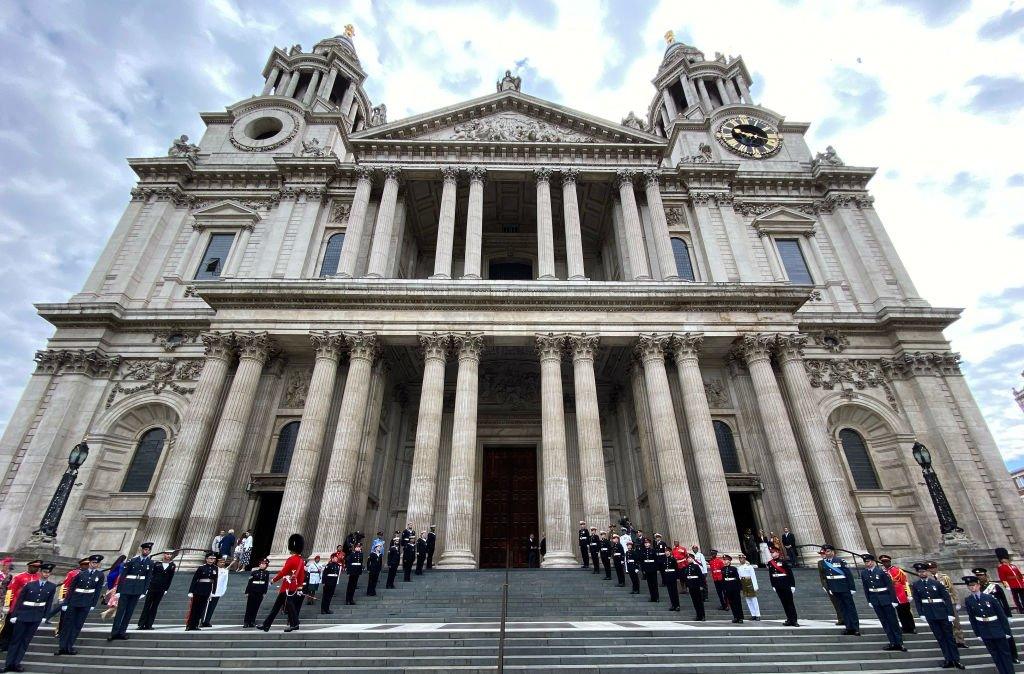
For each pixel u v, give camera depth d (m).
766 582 19.58
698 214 36.84
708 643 11.85
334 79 49.81
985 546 26.45
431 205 38.75
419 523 23.52
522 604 16.61
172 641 11.80
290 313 28.44
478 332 28.11
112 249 34.28
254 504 26.47
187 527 23.42
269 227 35.38
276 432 28.53
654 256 34.00
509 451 35.62
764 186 39.59
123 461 28.84
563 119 37.59
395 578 20.22
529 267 41.75
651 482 27.25
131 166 37.59
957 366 31.58
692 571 15.31
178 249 35.78
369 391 28.05
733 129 43.44
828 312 33.78
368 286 28.48
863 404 31.11
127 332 31.77
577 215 33.69
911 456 29.47
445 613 15.75
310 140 41.66
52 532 20.25
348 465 24.80
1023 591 16.42
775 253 36.50
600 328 28.62
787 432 26.23
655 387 27.25
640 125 38.91
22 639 10.63
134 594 12.47
